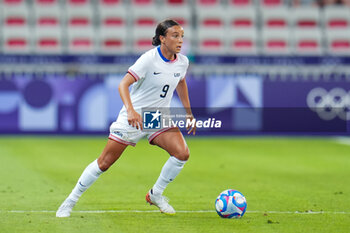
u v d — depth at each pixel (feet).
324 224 84.84
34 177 133.39
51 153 179.83
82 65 232.32
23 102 223.71
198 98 227.81
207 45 274.57
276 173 143.33
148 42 273.33
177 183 127.03
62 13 278.05
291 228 81.87
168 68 83.92
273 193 114.11
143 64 82.38
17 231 78.79
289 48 278.87
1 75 226.99
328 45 280.31
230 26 279.90
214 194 112.68
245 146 202.80
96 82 225.35
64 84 224.94
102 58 231.91
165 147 86.43
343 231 80.43
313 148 197.98
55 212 92.27
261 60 236.22
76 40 270.46
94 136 225.35
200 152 186.19
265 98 230.68
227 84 229.04
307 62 236.84
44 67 232.53
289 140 221.05
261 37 280.72
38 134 224.33
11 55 229.45
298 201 104.99
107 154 85.10
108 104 225.76
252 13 283.59
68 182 126.31
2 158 166.91
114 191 115.03
